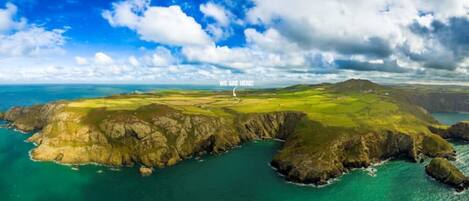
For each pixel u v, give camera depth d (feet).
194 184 350.02
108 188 336.70
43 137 483.51
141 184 348.38
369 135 446.19
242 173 384.88
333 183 357.61
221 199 312.91
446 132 552.00
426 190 336.70
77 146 426.92
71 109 497.05
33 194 319.68
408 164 420.77
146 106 506.48
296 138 459.73
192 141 465.88
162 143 436.76
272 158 440.86
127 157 417.28
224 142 486.79
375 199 316.81
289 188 342.85
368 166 412.16
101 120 460.14
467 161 429.79
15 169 385.70
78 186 341.41
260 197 319.47
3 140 515.50
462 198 316.81
